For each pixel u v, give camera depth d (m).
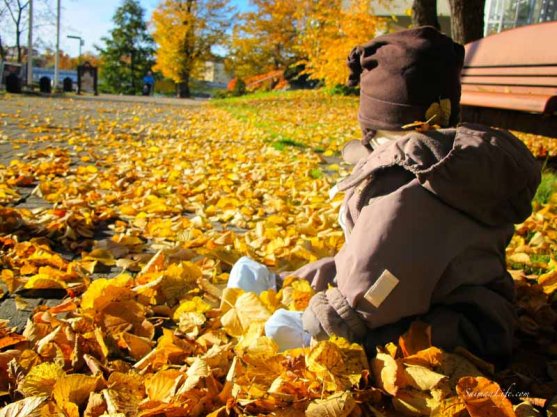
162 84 60.97
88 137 8.05
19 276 2.48
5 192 4.02
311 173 5.48
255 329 1.82
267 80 41.19
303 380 1.55
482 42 6.67
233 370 1.58
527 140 8.72
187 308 2.10
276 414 1.44
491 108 6.05
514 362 1.88
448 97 1.85
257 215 3.83
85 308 2.02
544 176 4.92
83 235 3.15
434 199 1.62
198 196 4.23
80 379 1.50
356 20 15.61
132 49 60.53
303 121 13.03
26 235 3.02
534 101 4.46
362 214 1.67
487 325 1.73
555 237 3.36
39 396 1.42
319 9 17.08
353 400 1.44
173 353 1.80
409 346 1.64
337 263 1.81
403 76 1.80
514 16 12.66
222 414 1.49
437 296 1.67
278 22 39.25
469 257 1.67
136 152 6.72
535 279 2.57
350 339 1.68
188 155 6.57
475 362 1.66
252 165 5.86
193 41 44.78
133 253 2.92
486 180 1.59
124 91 60.62
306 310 1.75
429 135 1.68
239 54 44.78
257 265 2.32
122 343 1.89
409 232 1.59
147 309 2.19
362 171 1.75
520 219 1.73
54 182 4.48
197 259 2.73
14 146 6.57
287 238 3.07
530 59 5.21
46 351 1.75
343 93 24.20
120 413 1.39
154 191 4.34
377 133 1.94
